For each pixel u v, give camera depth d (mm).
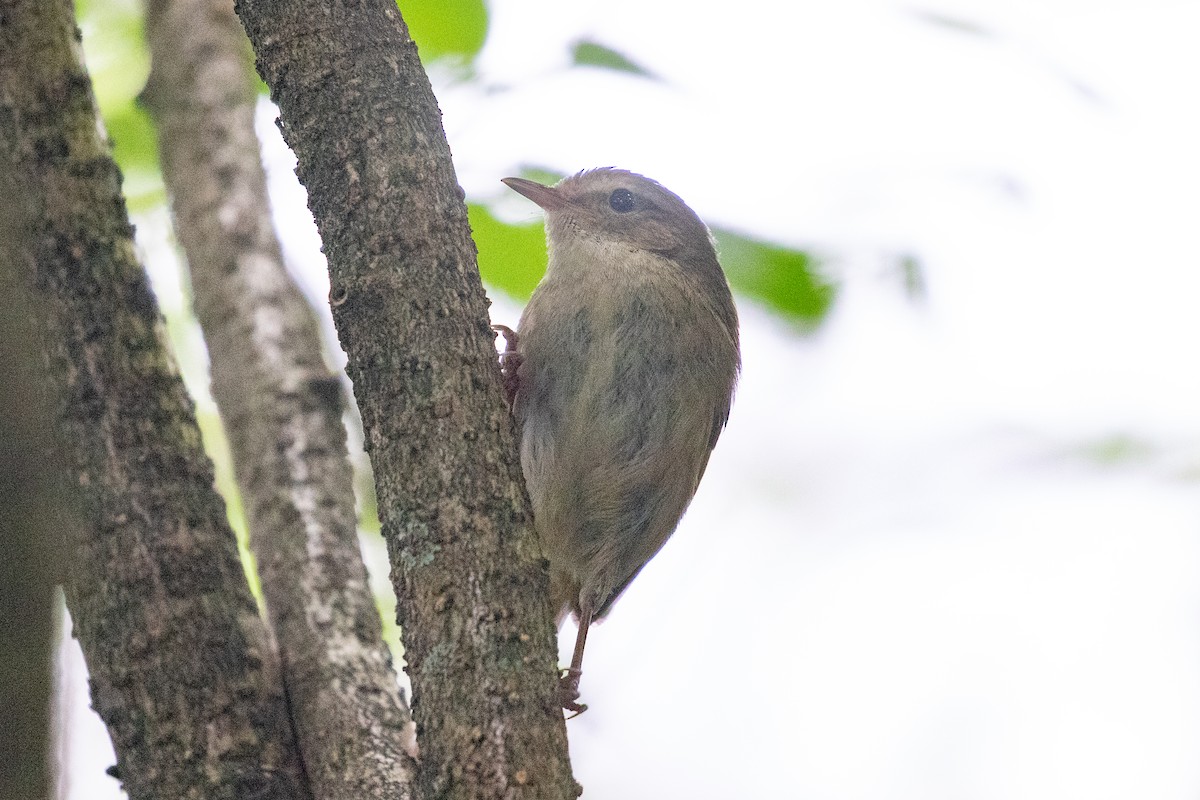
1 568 5105
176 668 6727
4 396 5188
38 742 5176
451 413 6508
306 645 7730
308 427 8633
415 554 6395
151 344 7000
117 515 6754
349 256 6648
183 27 9680
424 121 6812
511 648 6266
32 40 7000
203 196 9258
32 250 6852
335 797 7066
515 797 6039
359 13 6816
